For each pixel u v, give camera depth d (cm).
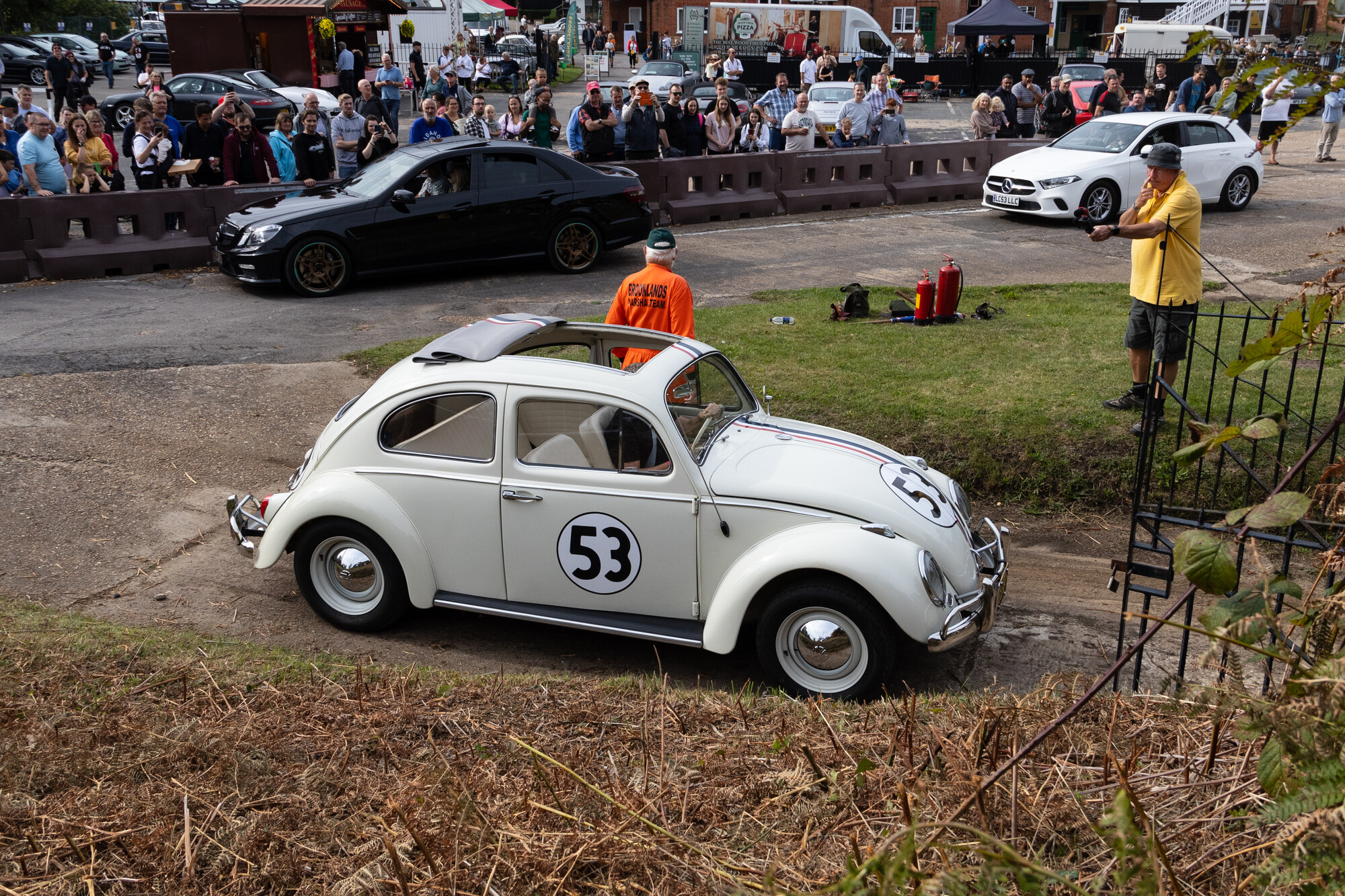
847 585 482
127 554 625
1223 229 1548
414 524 538
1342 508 232
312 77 2831
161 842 312
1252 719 216
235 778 347
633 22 5728
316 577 559
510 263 1416
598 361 611
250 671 455
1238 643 210
